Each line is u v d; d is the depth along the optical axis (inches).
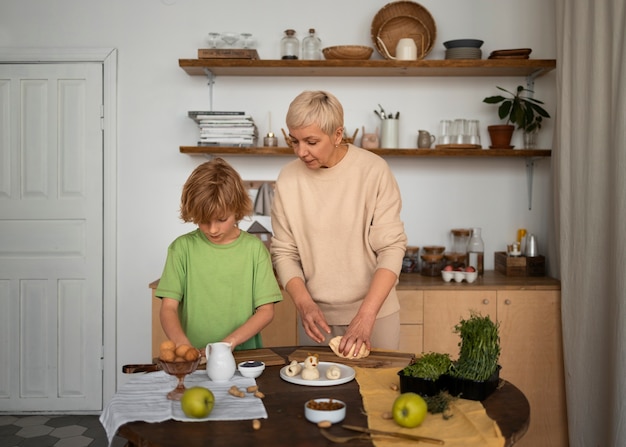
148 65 150.6
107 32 150.7
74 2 150.5
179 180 151.6
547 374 131.0
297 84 150.5
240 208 76.4
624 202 102.8
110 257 151.7
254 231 144.4
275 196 90.9
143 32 150.7
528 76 147.5
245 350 80.4
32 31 150.7
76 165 151.9
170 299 79.9
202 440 52.2
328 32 149.6
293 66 138.9
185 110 150.9
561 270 126.0
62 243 152.3
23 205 151.8
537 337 130.8
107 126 150.7
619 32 106.9
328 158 83.4
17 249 152.2
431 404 59.2
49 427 143.9
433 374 61.8
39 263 152.0
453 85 149.6
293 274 87.4
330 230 87.7
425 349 131.0
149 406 59.9
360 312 78.5
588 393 116.5
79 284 152.7
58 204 151.9
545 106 148.5
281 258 89.4
